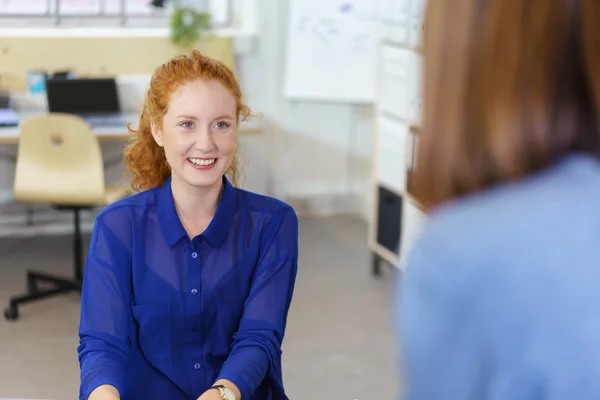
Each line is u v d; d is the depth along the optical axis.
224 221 1.63
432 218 0.60
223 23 5.39
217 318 1.64
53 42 4.98
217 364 1.65
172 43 5.14
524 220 0.57
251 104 5.46
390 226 4.38
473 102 0.57
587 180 0.57
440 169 0.59
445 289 0.57
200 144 1.58
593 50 0.56
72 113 4.77
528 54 0.56
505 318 0.55
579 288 0.54
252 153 5.56
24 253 4.89
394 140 4.27
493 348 0.55
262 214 1.67
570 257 0.55
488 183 0.59
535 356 0.54
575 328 0.53
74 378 3.40
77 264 4.18
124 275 1.62
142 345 1.63
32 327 3.86
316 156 5.68
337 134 5.67
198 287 1.62
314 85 5.34
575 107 0.57
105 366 1.53
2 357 3.55
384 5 4.87
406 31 4.26
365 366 3.53
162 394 1.64
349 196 5.81
